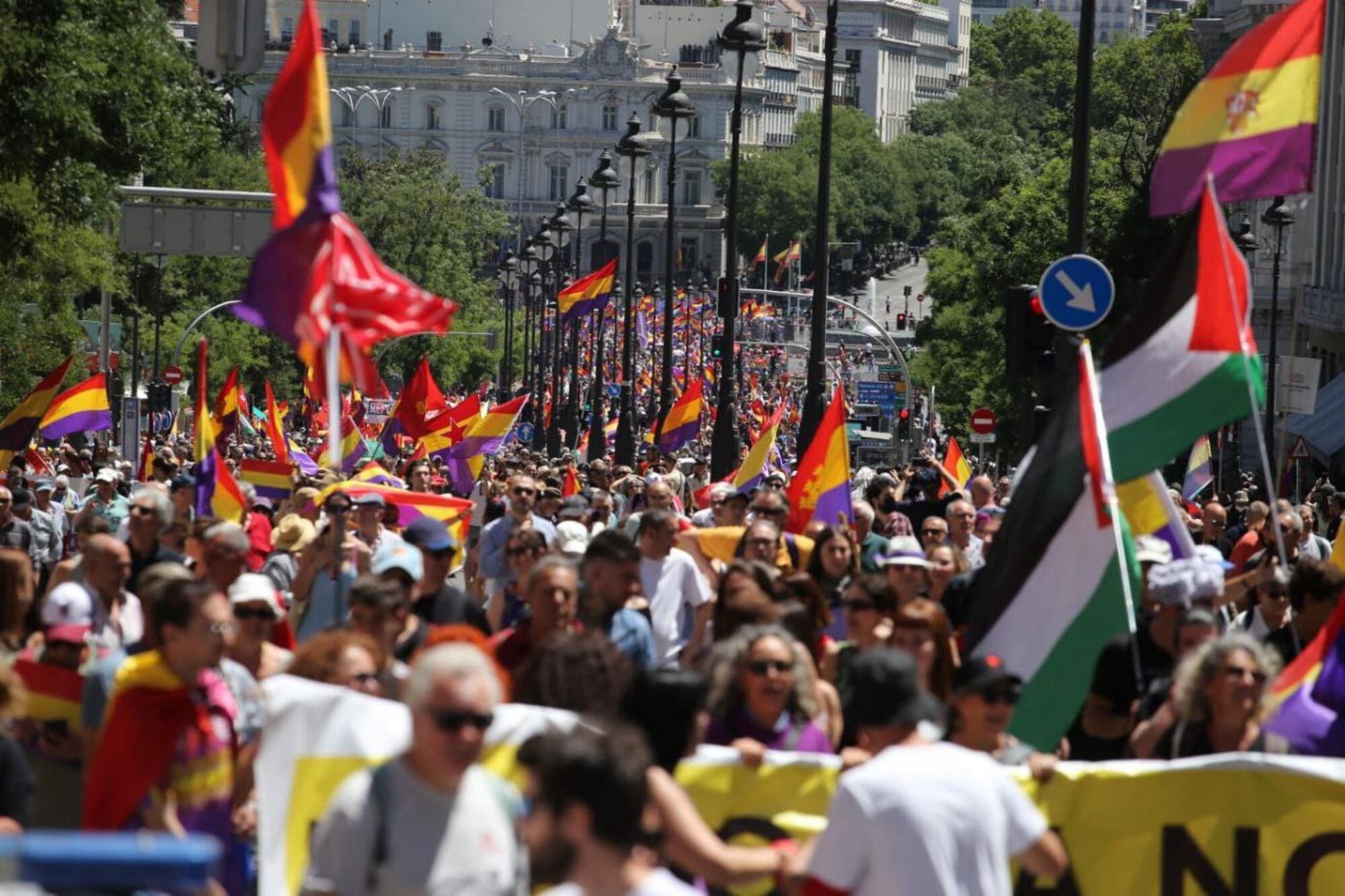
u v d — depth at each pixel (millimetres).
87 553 13992
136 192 46406
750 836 10852
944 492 33594
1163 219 79000
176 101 41750
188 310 102000
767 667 11320
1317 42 14164
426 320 12133
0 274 44500
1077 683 11859
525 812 9086
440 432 44031
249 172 108062
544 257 104000
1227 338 13031
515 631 13820
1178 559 15961
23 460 39656
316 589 16859
